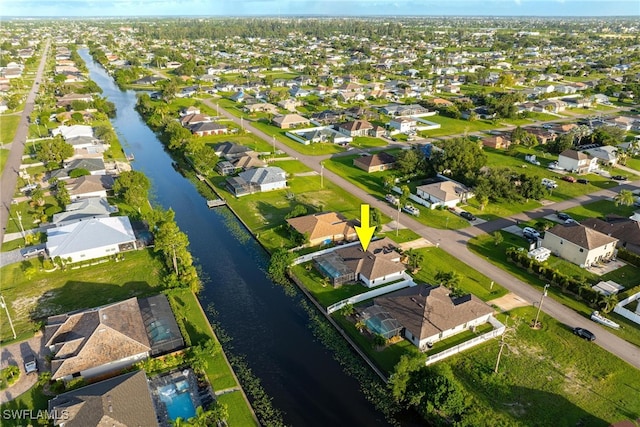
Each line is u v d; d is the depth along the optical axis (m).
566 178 121.56
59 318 60.25
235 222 96.38
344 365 58.47
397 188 110.56
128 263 79.38
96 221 84.25
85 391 48.06
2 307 66.94
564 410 51.38
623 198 103.12
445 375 51.03
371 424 50.31
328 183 116.44
